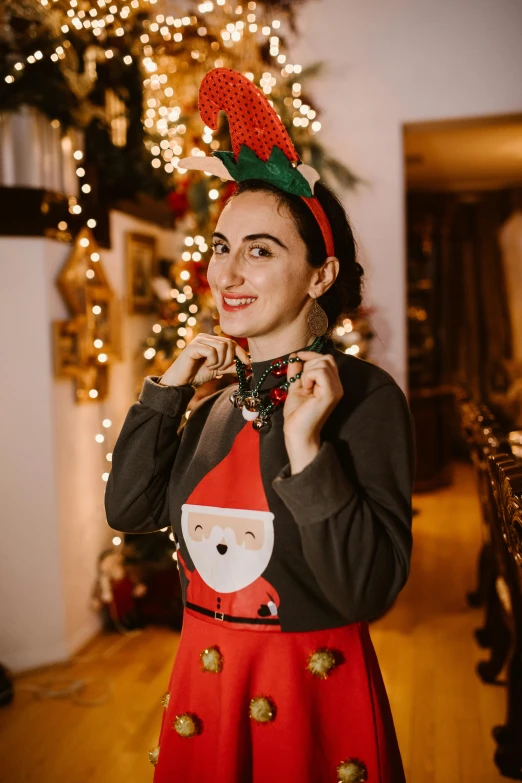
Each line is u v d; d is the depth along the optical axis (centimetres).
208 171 101
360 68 373
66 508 270
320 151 341
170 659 268
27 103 250
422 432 562
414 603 329
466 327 698
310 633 87
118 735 214
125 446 101
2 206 244
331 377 78
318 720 87
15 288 250
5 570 256
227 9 353
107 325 302
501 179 672
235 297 89
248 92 85
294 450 77
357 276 100
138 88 321
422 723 222
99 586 295
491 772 195
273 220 87
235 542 88
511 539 120
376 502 82
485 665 249
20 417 255
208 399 106
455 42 363
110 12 296
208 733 91
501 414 646
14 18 252
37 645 261
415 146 539
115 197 318
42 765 198
